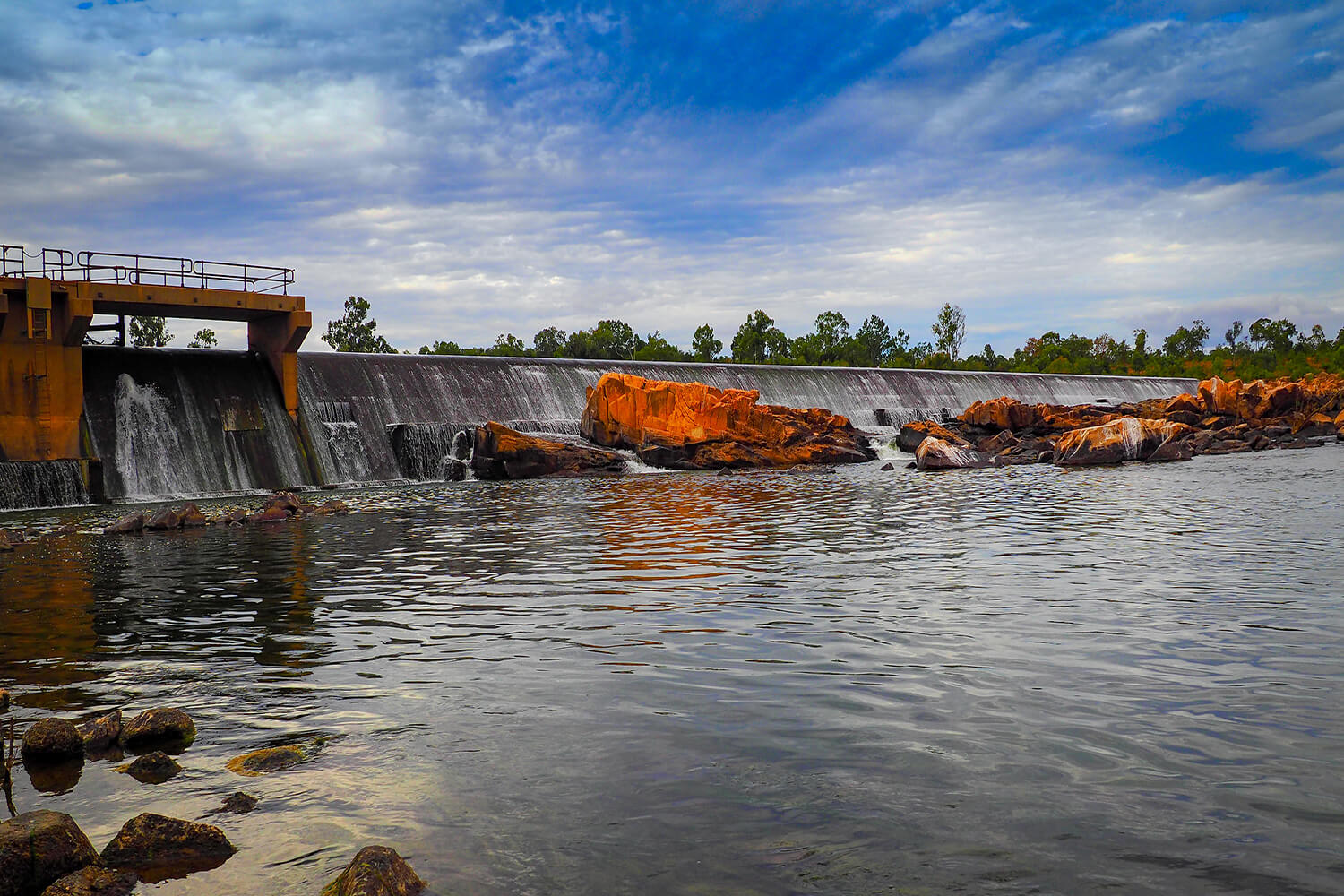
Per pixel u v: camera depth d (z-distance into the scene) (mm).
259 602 15547
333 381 53469
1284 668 10195
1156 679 9867
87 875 5969
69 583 18109
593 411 57625
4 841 6078
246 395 48375
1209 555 18594
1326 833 6297
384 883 5645
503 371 61562
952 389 88188
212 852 6395
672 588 16000
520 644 12016
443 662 11203
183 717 8883
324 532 26594
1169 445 53438
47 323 41250
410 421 54969
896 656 11023
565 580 17094
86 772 7977
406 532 26062
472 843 6426
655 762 7789
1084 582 15766
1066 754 7789
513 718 9031
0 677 11000
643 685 10016
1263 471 43719
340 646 12180
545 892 5742
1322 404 77750
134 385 45344
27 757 8383
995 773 7410
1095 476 43938
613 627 12906
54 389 41812
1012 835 6363
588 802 7055
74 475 40906
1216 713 8727
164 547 23938
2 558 22375
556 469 51969
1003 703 9141
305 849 6414
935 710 8992
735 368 74438
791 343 139875
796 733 8414
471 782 7480
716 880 5840
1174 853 6070
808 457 58812
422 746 8320
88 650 12297
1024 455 58875
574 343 119500
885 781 7293
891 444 66875
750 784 7301
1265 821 6500
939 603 14188
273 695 10016
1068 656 10883
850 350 142875
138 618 14383
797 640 11945
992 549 20250
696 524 26484
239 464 46469
